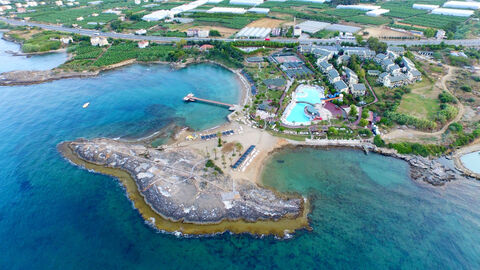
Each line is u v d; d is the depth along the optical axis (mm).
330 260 100938
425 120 162750
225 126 175625
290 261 100812
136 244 106312
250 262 100625
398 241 106875
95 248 104875
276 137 163375
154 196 124000
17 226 112938
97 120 184125
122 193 128000
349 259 101188
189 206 118688
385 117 172875
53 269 97875
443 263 99375
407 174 137750
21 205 122000
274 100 194125
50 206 121688
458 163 142000
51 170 141125
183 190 125750
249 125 174750
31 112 192000
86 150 151875
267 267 99062
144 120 184375
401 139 157000
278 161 146875
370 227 112312
